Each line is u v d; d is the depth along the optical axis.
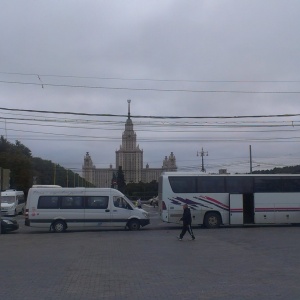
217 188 38.78
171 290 13.34
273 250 22.83
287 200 39.09
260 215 38.81
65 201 36.97
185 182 38.69
